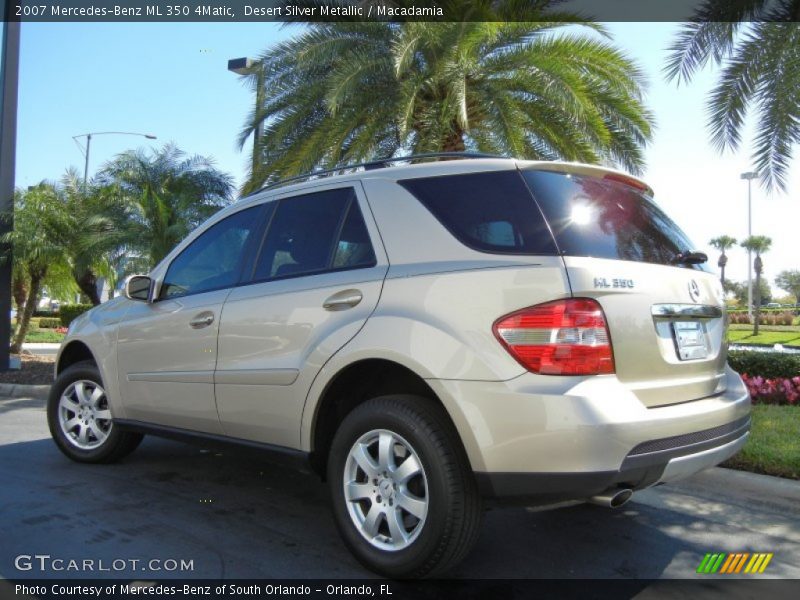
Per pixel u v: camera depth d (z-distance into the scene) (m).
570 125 10.27
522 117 10.02
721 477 4.57
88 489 4.52
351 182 3.73
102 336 4.84
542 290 2.82
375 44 10.13
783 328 41.88
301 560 3.41
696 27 8.22
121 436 5.01
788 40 7.57
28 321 15.25
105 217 14.59
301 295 3.58
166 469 5.06
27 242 13.91
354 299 3.34
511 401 2.76
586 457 2.65
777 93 7.80
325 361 3.34
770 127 8.02
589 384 2.74
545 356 2.77
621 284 2.92
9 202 11.72
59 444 5.23
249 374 3.73
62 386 5.23
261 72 10.65
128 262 14.68
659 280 3.11
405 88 9.57
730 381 3.61
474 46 9.48
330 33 10.20
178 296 4.40
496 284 2.92
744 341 27.70
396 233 3.37
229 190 15.92
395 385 3.46
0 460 5.32
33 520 3.92
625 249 3.15
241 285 4.01
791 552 3.65
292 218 3.96
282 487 4.64
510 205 3.11
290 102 10.44
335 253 3.61
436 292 3.07
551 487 2.71
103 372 4.80
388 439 3.13
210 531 3.78
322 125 10.14
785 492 4.29
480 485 2.84
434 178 3.41
